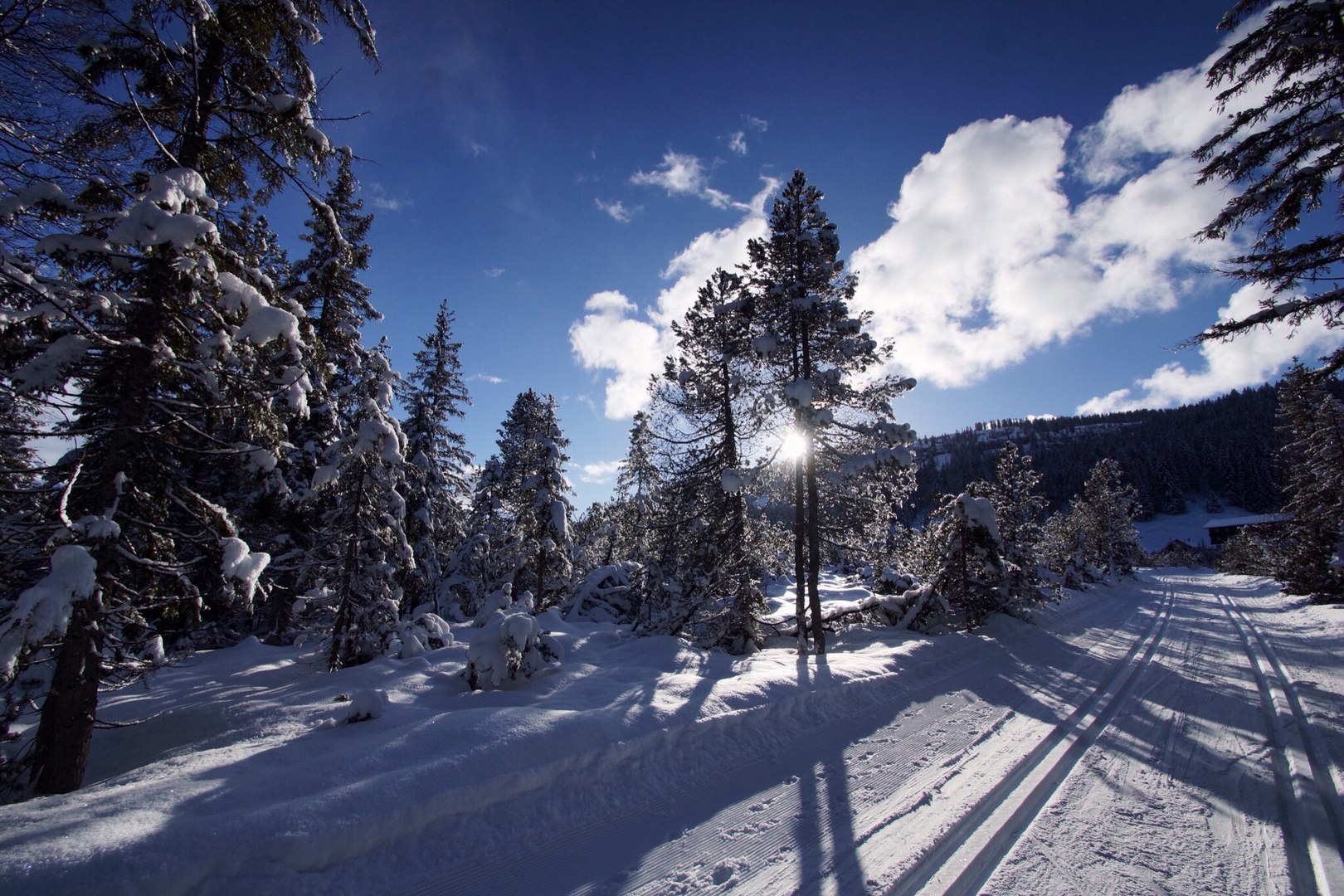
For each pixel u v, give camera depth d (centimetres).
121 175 618
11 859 307
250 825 352
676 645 1105
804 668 894
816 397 1324
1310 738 613
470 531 2731
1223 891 353
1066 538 4456
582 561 2897
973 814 459
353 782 429
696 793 503
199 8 568
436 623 1254
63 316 535
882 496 1333
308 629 1412
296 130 698
